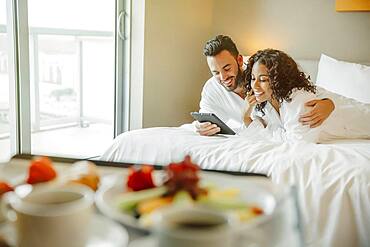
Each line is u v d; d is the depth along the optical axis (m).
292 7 3.25
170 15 3.16
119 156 2.13
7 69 2.51
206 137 2.16
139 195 0.82
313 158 1.67
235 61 2.51
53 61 2.80
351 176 1.53
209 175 0.98
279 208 0.87
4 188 0.83
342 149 1.82
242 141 2.01
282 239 0.78
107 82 3.13
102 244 0.72
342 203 1.49
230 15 3.51
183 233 0.61
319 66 2.92
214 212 0.67
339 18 3.09
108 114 3.17
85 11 2.95
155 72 3.12
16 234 0.67
